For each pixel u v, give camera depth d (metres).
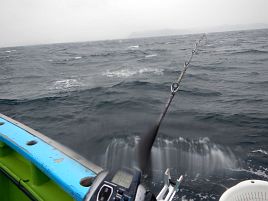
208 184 5.36
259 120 9.12
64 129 9.45
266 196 1.53
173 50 50.78
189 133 7.91
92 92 16.08
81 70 29.56
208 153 6.57
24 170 2.46
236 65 25.39
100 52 63.34
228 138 7.50
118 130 8.62
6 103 14.66
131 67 28.64
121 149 7.12
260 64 25.00
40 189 2.17
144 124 9.16
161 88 16.31
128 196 1.26
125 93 15.20
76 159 2.13
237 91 14.51
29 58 58.06
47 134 9.08
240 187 1.57
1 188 2.61
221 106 11.44
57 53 71.94
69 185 1.78
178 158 6.32
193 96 13.65
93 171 1.96
